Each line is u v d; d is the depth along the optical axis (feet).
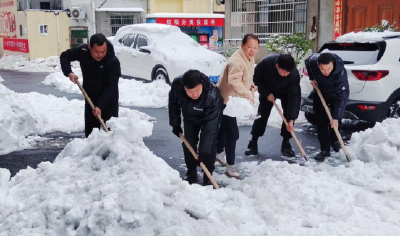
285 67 17.58
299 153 21.06
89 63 17.79
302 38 42.55
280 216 12.44
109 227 10.42
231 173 17.43
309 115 26.18
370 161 17.61
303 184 14.66
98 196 11.39
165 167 13.04
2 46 84.94
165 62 37.35
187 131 15.37
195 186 13.08
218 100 14.58
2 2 82.69
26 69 67.31
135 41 42.22
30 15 72.54
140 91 36.42
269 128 25.99
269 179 14.99
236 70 16.72
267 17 50.21
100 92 18.29
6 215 12.03
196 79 13.34
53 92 40.98
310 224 11.76
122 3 77.10
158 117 29.48
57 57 72.33
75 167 13.57
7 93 24.49
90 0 74.23
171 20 70.49
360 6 41.52
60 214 11.17
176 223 10.77
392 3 39.60
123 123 13.88
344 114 23.31
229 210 12.19
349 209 12.74
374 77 22.39
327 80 18.67
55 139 23.48
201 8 84.17
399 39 23.70
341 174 16.35
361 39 23.77
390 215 12.88
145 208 10.76
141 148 13.42
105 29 76.02
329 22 43.52
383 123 18.94
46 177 13.43
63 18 74.33
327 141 19.67
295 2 46.68
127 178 11.73
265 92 19.34
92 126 18.67
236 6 53.62
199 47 40.63
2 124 22.02
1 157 20.22
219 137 18.20
